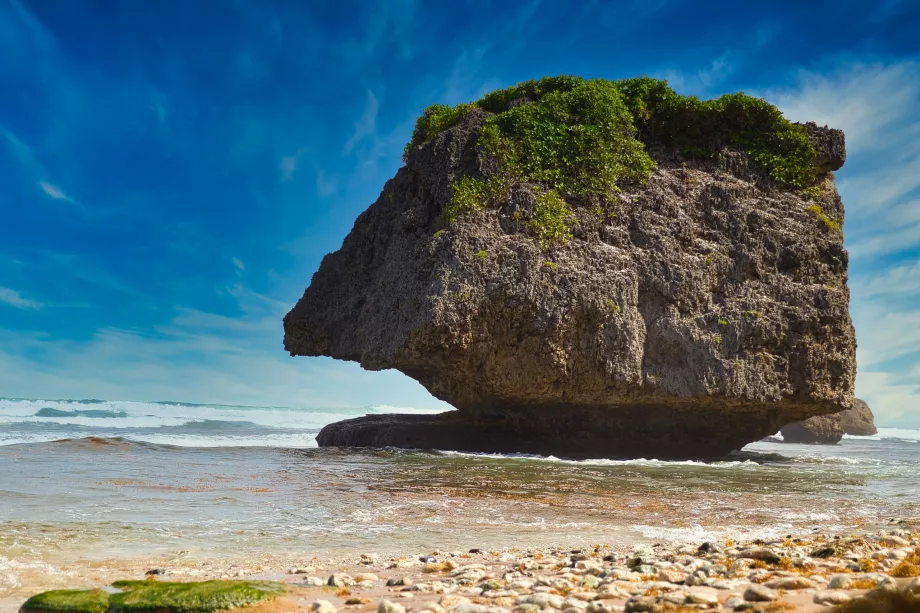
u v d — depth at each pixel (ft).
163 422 175.32
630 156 97.96
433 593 21.01
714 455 95.76
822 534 34.06
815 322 90.53
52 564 26.25
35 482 46.32
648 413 92.94
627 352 86.48
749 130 103.09
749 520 42.22
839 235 97.19
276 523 37.17
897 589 16.15
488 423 96.78
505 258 87.30
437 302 84.38
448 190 93.45
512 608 17.81
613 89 102.27
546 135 96.32
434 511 42.52
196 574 25.13
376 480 54.95
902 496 54.03
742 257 93.04
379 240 104.12
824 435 175.42
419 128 109.70
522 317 85.81
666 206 95.04
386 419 105.09
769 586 19.16
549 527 38.81
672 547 31.40
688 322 89.35
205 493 45.47
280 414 210.59
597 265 88.99
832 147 102.37
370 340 95.71
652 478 61.77
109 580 24.00
